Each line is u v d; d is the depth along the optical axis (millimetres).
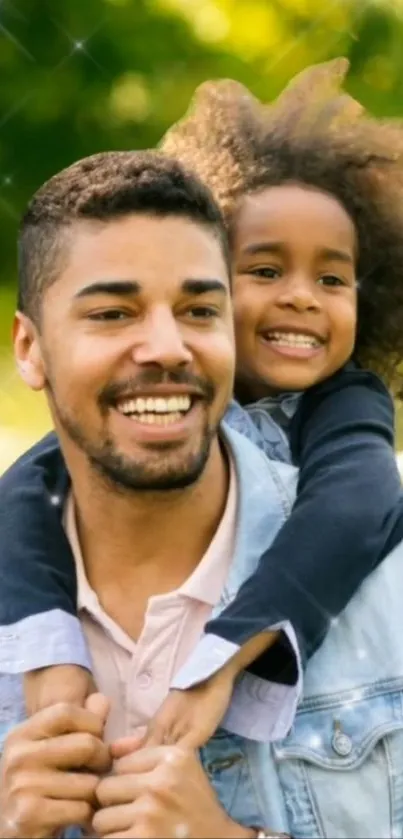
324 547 1421
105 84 7336
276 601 1370
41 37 7352
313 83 1965
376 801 1374
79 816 1296
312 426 1691
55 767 1305
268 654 1383
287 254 1806
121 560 1392
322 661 1406
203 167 1897
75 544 1428
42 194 1354
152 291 1287
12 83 7320
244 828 1304
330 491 1491
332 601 1396
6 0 7316
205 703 1319
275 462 1568
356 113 1947
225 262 1353
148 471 1284
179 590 1378
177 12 7371
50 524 1445
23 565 1417
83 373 1281
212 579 1391
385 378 2035
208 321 1316
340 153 1870
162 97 7285
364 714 1392
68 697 1338
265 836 1300
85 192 1311
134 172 1316
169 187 1312
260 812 1362
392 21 7062
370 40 7051
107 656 1396
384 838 1370
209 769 1373
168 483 1293
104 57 7344
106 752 1316
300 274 1810
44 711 1318
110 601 1398
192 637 1385
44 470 1516
